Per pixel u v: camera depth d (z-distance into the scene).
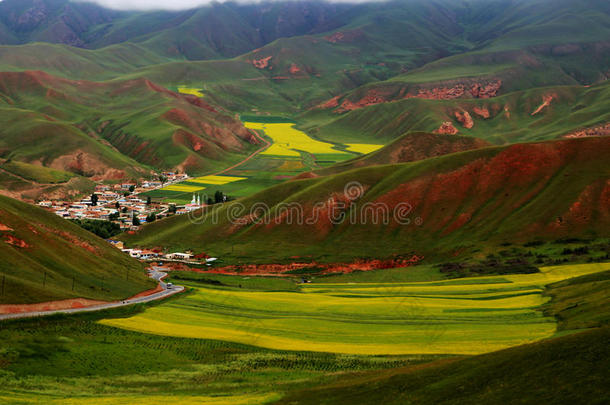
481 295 109.69
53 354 69.38
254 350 77.62
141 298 111.25
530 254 141.12
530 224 155.75
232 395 54.75
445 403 43.53
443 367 52.41
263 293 122.62
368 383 52.81
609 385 38.94
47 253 114.31
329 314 99.88
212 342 81.38
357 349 76.94
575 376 41.41
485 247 151.12
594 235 145.38
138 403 51.72
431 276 135.50
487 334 80.81
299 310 103.75
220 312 101.31
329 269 158.38
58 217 147.38
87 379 62.31
